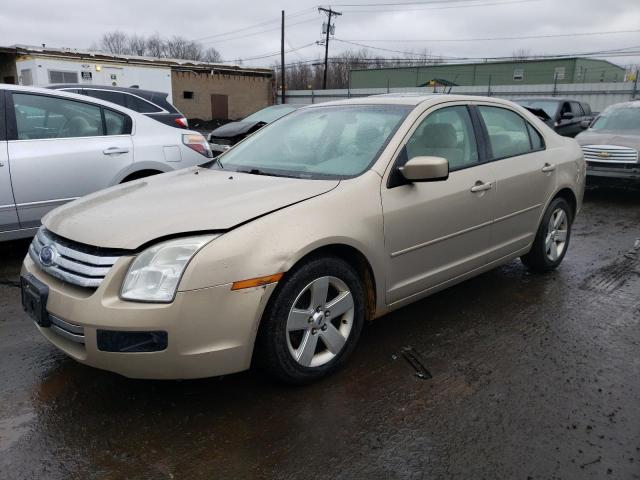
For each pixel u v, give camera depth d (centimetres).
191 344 259
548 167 465
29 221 500
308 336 299
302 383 303
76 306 261
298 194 304
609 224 743
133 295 255
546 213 476
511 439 264
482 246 406
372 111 386
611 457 251
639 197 960
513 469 244
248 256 266
